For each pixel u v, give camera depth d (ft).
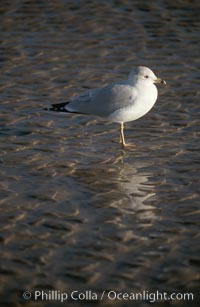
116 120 50.57
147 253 36.29
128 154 49.44
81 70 65.31
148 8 82.43
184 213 40.73
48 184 44.60
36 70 65.36
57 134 52.85
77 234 38.27
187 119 55.42
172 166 47.37
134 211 41.01
